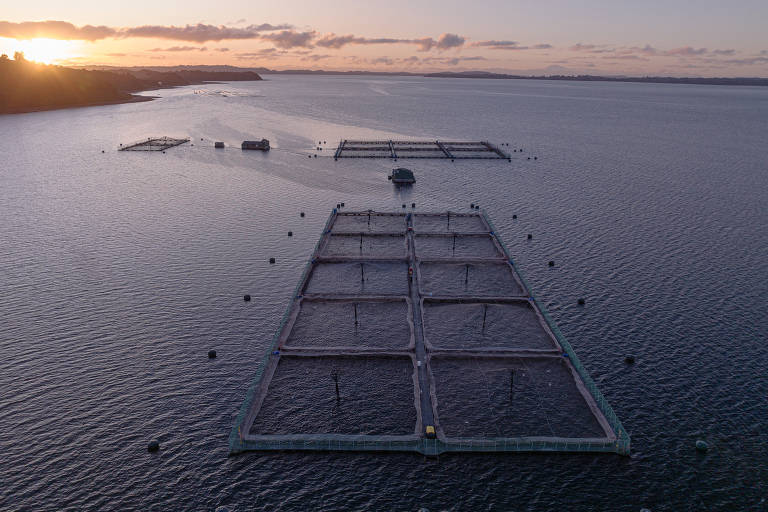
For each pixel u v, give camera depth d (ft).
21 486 143.23
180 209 402.93
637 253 317.83
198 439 161.48
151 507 137.39
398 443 155.74
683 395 184.34
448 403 176.24
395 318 234.58
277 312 242.78
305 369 194.80
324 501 139.64
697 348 213.87
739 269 293.02
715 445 160.04
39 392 181.98
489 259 300.81
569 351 205.05
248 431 161.68
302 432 161.48
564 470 150.10
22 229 350.23
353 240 339.36
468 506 138.10
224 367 199.11
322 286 268.00
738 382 191.62
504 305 247.29
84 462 151.84
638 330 228.02
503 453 155.53
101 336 219.20
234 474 148.25
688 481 146.61
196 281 274.77
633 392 185.88
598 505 138.72
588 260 307.17
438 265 296.30
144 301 251.19
